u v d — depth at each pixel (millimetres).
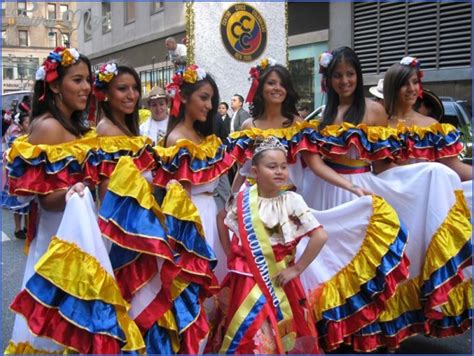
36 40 29594
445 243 3484
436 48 11023
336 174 3615
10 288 5035
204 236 3176
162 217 2980
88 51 20359
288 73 3812
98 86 3225
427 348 3768
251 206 3068
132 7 17266
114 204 2867
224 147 3605
